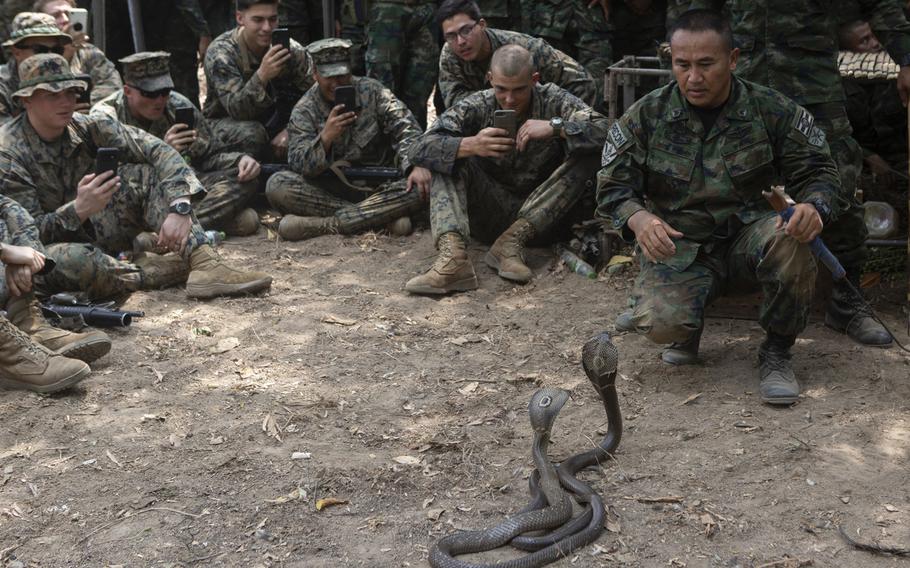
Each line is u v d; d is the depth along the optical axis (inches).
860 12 202.5
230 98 289.7
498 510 143.0
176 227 227.8
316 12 333.7
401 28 292.5
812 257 166.2
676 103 177.6
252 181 280.2
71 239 227.8
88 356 190.5
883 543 131.0
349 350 202.2
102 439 164.4
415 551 133.6
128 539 137.0
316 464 155.6
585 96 258.2
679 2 230.8
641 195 180.9
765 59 198.5
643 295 177.3
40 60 214.7
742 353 192.4
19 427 167.6
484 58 258.7
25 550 135.0
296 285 240.5
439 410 174.7
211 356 199.3
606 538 134.9
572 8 289.9
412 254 261.0
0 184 218.2
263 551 134.0
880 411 167.2
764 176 177.9
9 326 179.2
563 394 141.1
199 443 163.2
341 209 275.0
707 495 144.2
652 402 174.6
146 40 336.2
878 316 203.5
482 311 222.7
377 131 281.3
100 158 220.2
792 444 157.1
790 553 130.3
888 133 277.3
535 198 244.1
